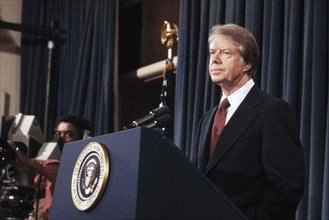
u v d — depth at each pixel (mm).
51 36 6027
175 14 5262
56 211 1843
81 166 1766
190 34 4406
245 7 3941
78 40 5879
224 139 2174
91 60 5605
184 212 1590
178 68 4426
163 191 1570
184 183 1603
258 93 2250
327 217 3092
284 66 3564
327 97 3293
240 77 2281
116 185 1619
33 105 6035
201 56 4242
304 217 3270
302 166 2090
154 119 2057
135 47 5672
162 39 4551
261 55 3779
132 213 1528
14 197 3725
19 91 6234
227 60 2254
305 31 3422
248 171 2123
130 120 5805
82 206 1705
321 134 3248
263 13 3812
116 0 5535
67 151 1892
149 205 1545
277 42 3633
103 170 1663
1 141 3713
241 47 2254
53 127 5980
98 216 1647
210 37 2316
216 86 4023
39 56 6117
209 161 2178
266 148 2090
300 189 2045
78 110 5602
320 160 3230
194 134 4172
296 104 3443
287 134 2117
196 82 4250
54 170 3801
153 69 5301
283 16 3678
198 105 4191
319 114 3260
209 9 4281
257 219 2006
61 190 1853
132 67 5672
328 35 3336
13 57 6266
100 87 5492
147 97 5895
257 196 2098
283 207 2020
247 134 2150
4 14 6258
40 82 6094
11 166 3795
